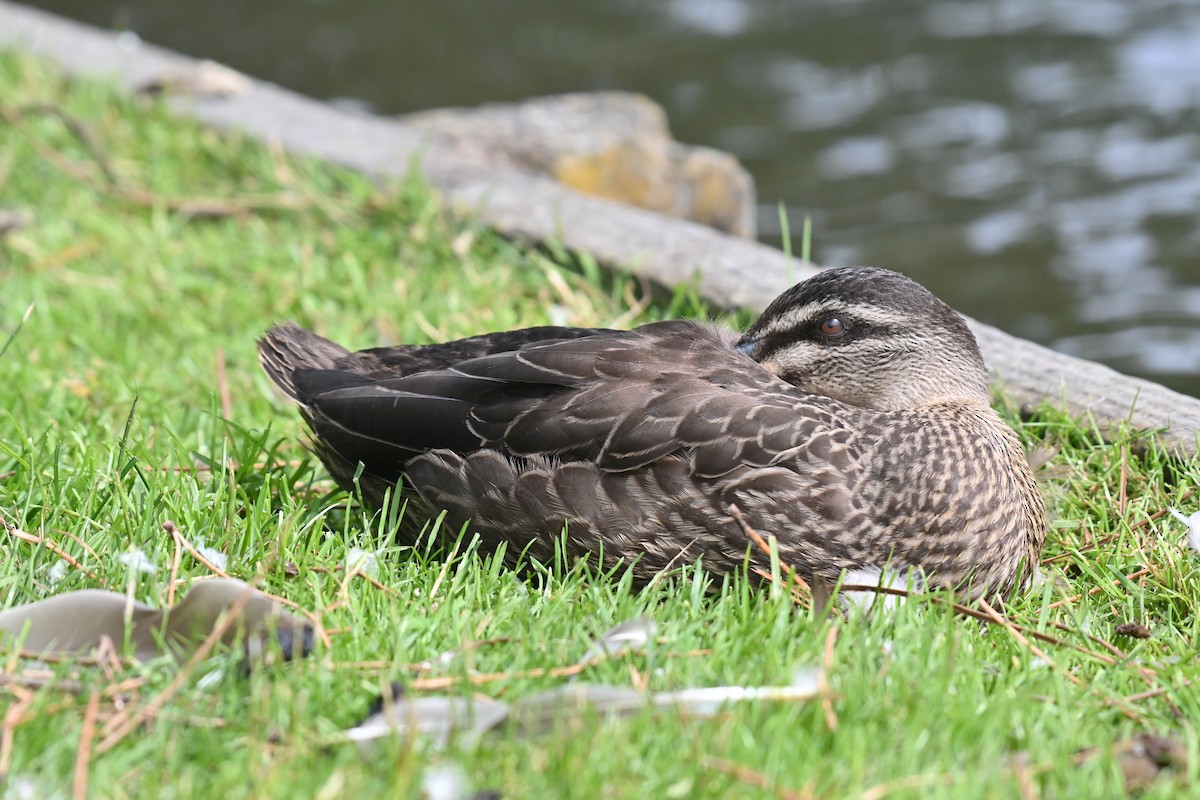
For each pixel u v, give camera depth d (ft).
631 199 54.19
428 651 22.07
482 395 26.61
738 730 19.47
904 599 24.17
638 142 54.08
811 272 38.73
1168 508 28.04
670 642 22.24
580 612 23.50
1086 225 56.90
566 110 55.36
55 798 18.21
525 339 28.60
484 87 72.69
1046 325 49.88
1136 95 68.18
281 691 20.10
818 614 23.40
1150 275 53.01
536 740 19.47
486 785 18.70
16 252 43.27
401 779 17.98
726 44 78.54
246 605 21.70
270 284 40.65
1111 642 24.25
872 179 61.87
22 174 48.06
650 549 25.18
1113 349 47.98
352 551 24.52
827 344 28.58
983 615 23.70
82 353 37.11
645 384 25.94
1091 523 28.50
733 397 25.59
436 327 37.70
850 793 18.31
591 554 25.45
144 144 50.19
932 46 76.33
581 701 19.70
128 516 25.76
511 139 53.21
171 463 28.96
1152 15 77.92
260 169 47.80
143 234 43.98
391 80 73.41
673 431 25.17
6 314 38.78
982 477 25.57
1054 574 26.89
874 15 81.71
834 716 20.07
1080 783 18.99
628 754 18.93
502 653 22.07
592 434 25.45
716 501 24.89
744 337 29.68
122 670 21.02
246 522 25.98
